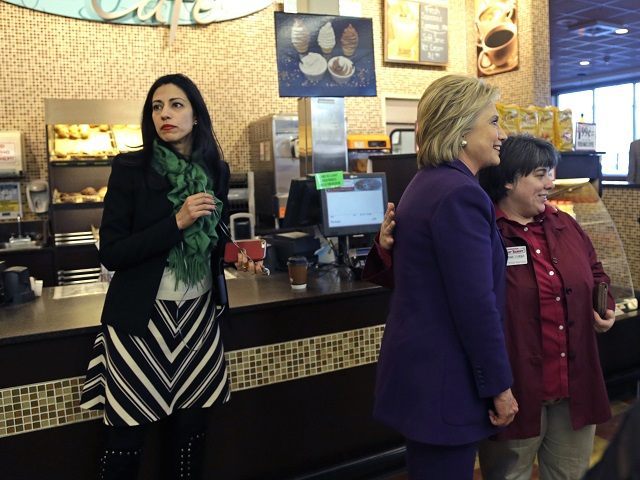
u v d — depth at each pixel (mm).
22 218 4793
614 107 14266
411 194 1618
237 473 2508
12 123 4770
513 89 6047
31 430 2133
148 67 5145
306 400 2629
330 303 2656
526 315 1805
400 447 2816
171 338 1991
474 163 1616
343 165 3895
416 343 1535
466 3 6543
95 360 2049
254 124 5402
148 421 1961
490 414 1551
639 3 7816
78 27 4902
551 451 1909
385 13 6016
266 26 5562
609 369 3471
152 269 1962
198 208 1934
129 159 2025
